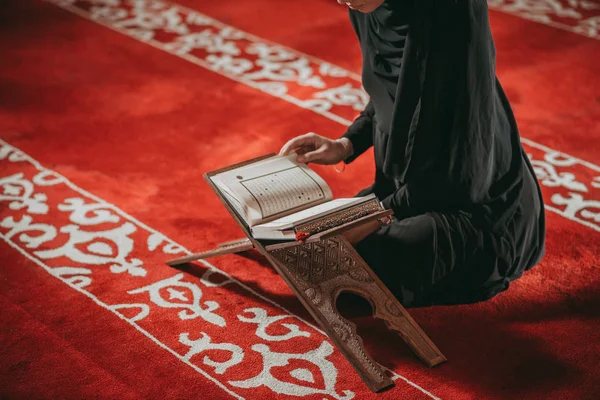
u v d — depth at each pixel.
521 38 5.77
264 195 2.51
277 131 4.44
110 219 3.51
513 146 2.83
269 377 2.53
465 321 2.80
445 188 2.70
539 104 4.74
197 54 5.53
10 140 4.25
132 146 4.23
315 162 2.92
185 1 6.57
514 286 3.01
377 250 2.73
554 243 3.30
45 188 3.77
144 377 2.53
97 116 4.57
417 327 2.63
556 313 2.84
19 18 6.12
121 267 3.15
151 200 3.69
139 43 5.70
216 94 4.90
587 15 6.27
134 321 2.81
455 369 2.57
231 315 2.85
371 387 2.46
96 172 3.94
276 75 5.21
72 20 6.11
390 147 2.70
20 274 3.08
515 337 2.72
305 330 2.77
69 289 2.99
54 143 4.24
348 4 2.54
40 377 2.52
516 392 2.47
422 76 2.55
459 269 2.80
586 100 4.80
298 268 2.59
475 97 2.54
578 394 2.46
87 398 2.43
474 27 2.48
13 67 5.22
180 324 2.80
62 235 3.37
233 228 3.47
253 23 6.12
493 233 2.77
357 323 2.80
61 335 2.73
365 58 2.87
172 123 4.51
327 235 2.31
